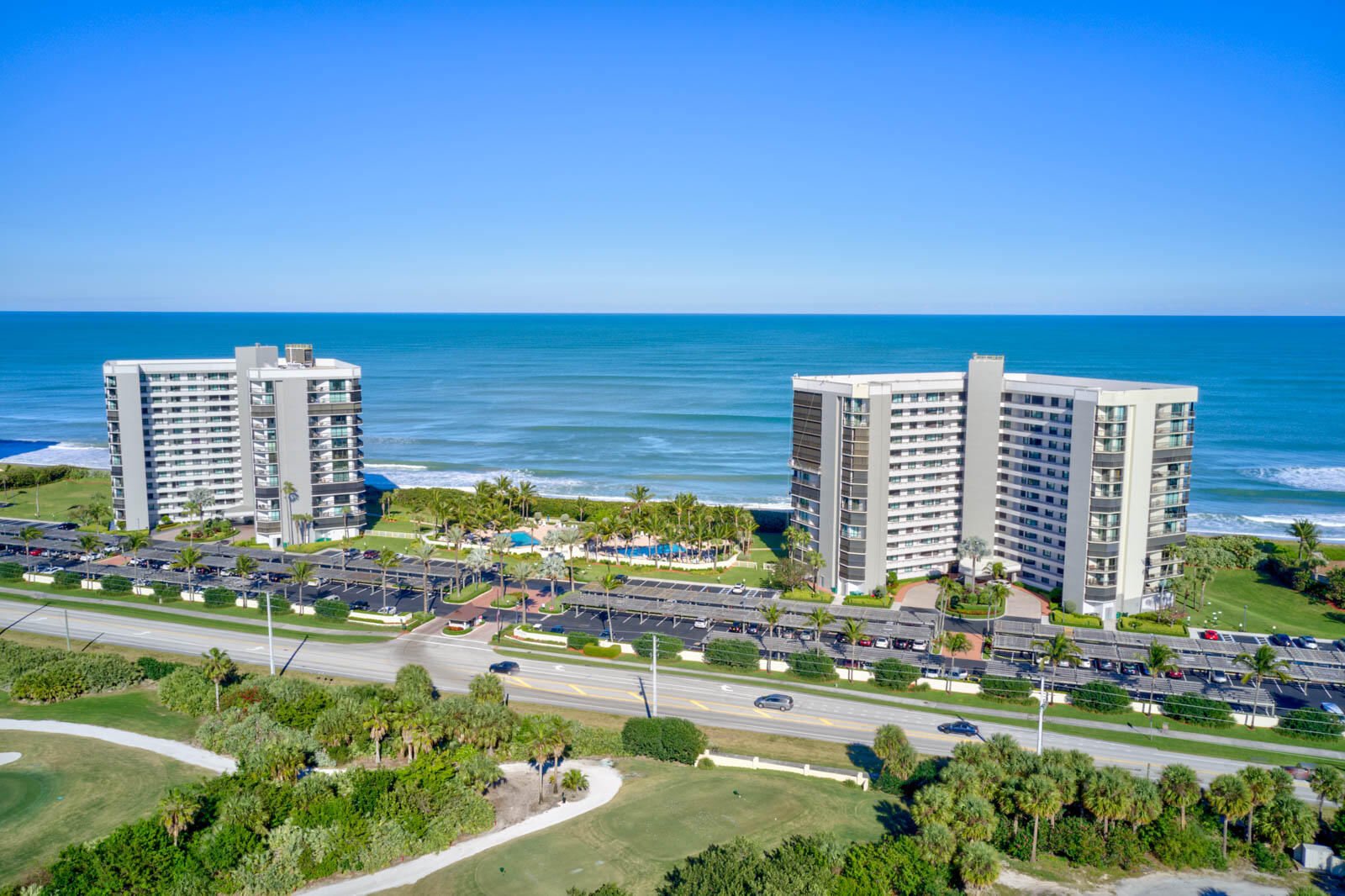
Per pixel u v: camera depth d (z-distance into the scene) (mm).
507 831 85500
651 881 76062
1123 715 114125
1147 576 148250
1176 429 146625
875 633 135375
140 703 114688
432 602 156500
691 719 113312
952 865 77625
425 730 96000
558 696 119750
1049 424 152875
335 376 190375
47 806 88312
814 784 95938
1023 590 158000
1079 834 81875
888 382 159375
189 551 163375
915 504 164875
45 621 145125
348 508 195125
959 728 109562
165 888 74375
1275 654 125312
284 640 138250
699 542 177625
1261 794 82312
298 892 76625
